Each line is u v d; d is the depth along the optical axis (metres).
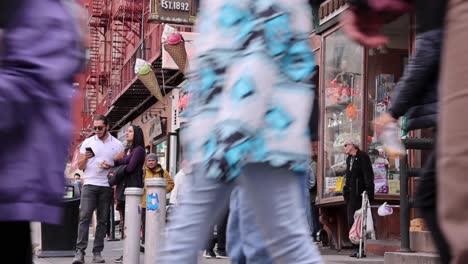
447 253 2.29
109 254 11.21
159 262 3.12
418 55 2.45
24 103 2.10
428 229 2.39
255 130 2.83
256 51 2.89
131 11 29.17
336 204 12.55
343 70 13.02
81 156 9.25
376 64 12.56
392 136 3.21
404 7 2.57
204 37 3.08
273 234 2.95
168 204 11.90
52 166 2.16
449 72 1.71
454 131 1.66
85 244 9.19
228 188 3.00
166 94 24.89
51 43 2.17
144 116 28.59
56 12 2.20
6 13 2.15
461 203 1.62
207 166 2.90
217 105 2.95
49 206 2.15
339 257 10.23
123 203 10.17
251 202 2.96
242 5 2.97
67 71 2.19
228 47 2.96
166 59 19.52
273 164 2.83
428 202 2.39
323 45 13.52
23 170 2.10
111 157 9.31
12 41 2.14
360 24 2.69
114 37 32.97
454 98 1.68
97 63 35.50
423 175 2.44
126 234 7.83
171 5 16.73
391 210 10.47
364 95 12.45
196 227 3.01
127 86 25.34
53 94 2.16
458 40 1.69
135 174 9.58
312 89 3.04
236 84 2.87
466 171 1.62
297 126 2.91
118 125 33.53
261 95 2.85
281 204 2.91
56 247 10.30
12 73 2.11
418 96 2.51
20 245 2.25
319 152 13.41
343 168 12.69
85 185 9.20
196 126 3.02
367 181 10.58
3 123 2.07
